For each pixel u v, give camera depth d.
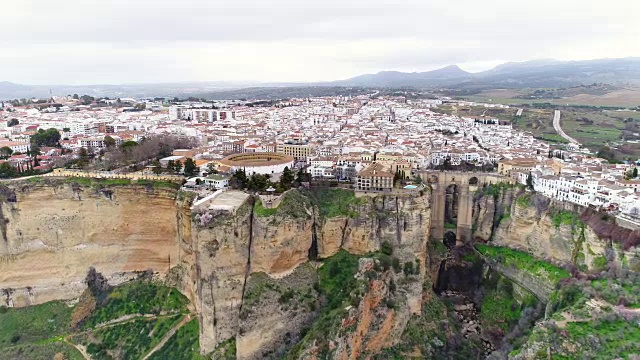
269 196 136.25
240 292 127.19
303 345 113.81
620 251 131.75
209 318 126.19
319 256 139.88
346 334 116.69
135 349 134.25
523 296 153.00
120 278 153.25
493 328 149.25
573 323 112.38
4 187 149.25
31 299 151.88
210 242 123.38
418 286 139.50
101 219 153.38
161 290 147.75
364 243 139.75
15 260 151.38
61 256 153.38
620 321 110.62
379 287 129.38
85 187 152.75
